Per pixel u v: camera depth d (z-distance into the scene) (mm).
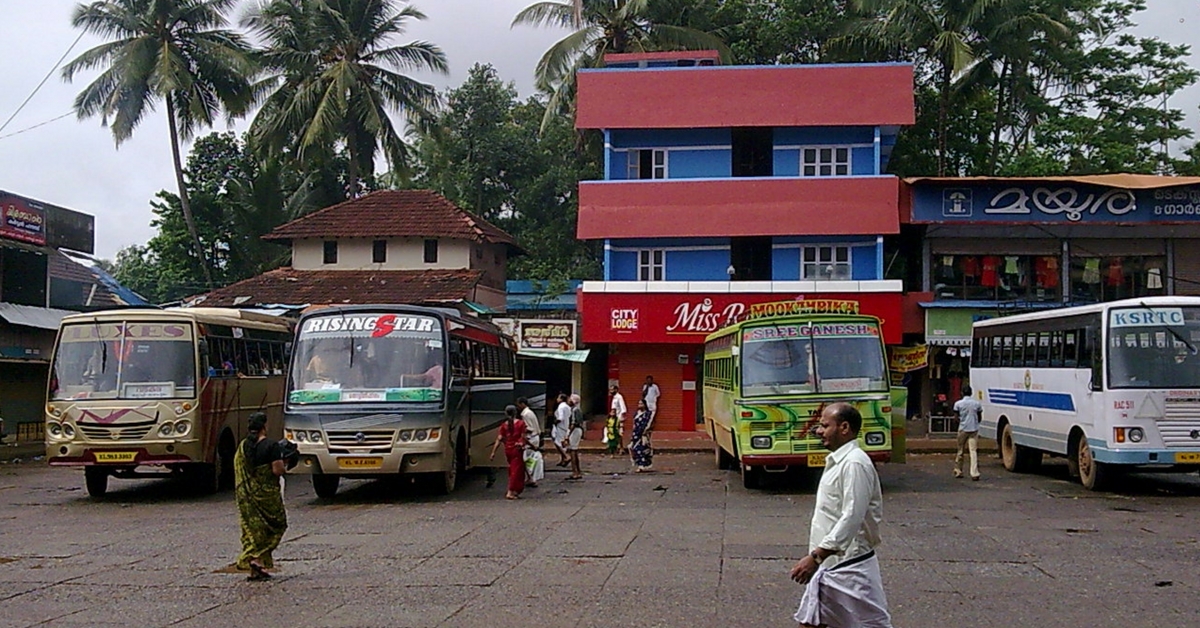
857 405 16828
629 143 32438
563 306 38344
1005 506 15742
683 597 9250
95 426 16859
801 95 31250
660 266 32094
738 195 31016
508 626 8266
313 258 36625
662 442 28578
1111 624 8266
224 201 43781
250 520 10453
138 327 17562
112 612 8969
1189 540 12430
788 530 13305
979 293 30672
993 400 22688
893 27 34500
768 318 17547
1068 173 38031
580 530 13461
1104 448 16875
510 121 46312
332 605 9117
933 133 39375
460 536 13070
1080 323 18062
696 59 33312
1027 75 38875
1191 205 29000
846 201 30406
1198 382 16531
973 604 9000
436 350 17125
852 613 5859
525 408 19375
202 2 39625
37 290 28859
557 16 36562
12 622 8617
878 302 29750
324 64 41750
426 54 41938
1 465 24578
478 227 36250
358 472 16375
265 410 21078
